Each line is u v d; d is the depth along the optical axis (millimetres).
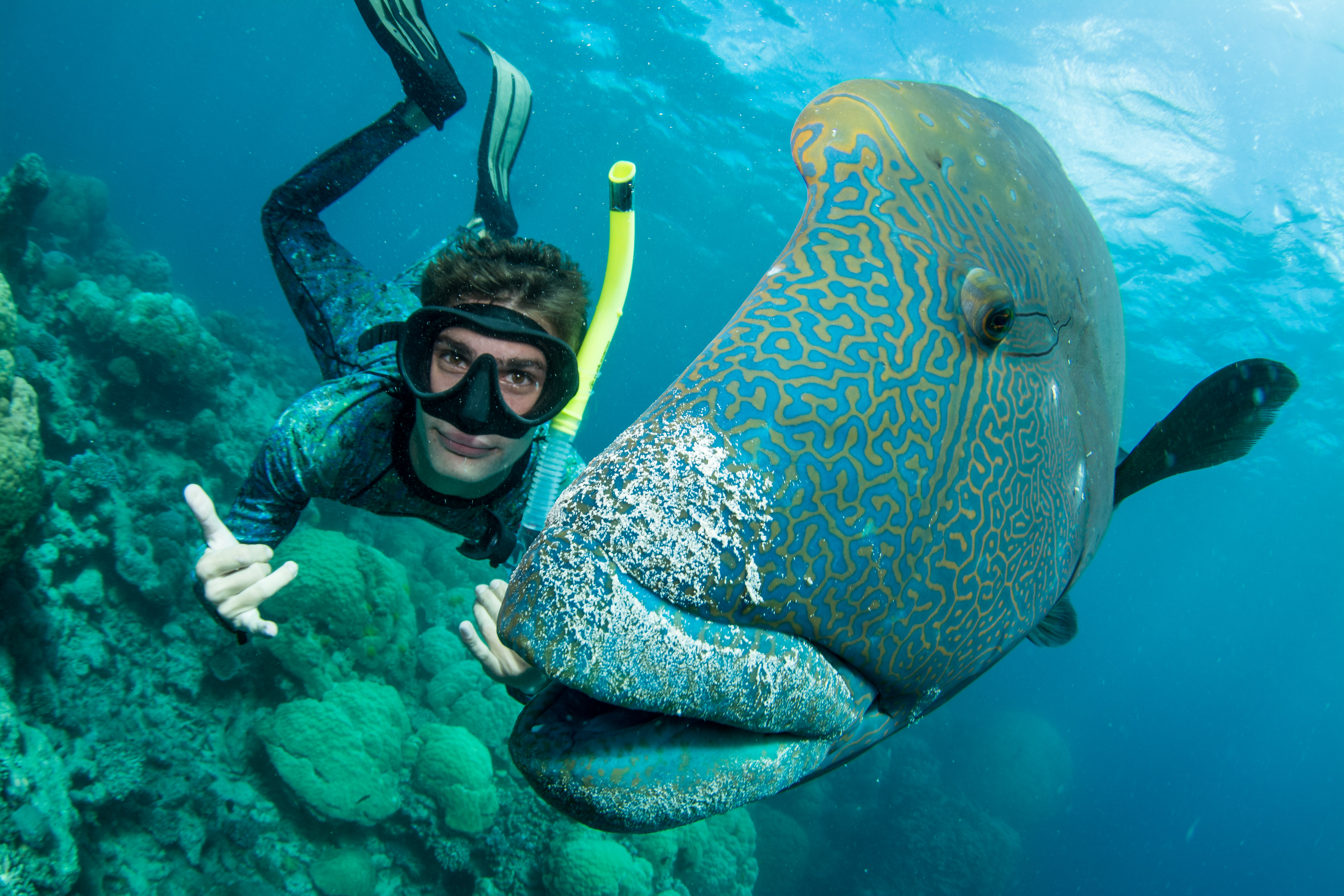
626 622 633
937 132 951
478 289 1406
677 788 726
